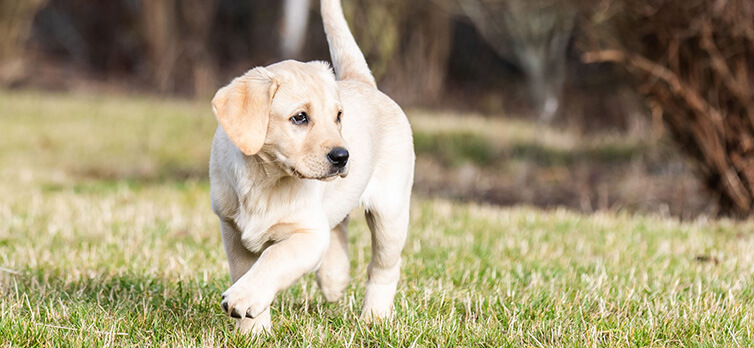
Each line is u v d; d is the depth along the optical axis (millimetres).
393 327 3896
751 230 6996
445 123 15742
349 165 3738
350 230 6848
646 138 12758
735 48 7383
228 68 22250
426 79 19891
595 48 7977
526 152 13000
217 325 4027
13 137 13086
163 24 21047
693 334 3939
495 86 22266
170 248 5949
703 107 7590
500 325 4043
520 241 6371
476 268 5371
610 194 9836
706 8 7219
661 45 7605
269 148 3590
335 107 3676
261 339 3732
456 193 10258
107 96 19062
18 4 19109
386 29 17172
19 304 4184
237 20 23703
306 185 3625
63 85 19891
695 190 9562
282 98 3568
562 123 17031
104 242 6023
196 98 19766
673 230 6980
